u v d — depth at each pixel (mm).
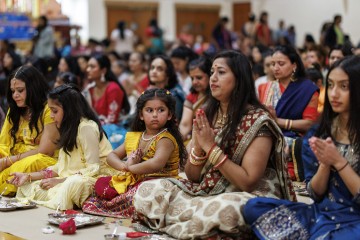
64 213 4785
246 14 22172
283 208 3834
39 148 5730
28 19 15328
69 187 5012
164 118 4898
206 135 4141
